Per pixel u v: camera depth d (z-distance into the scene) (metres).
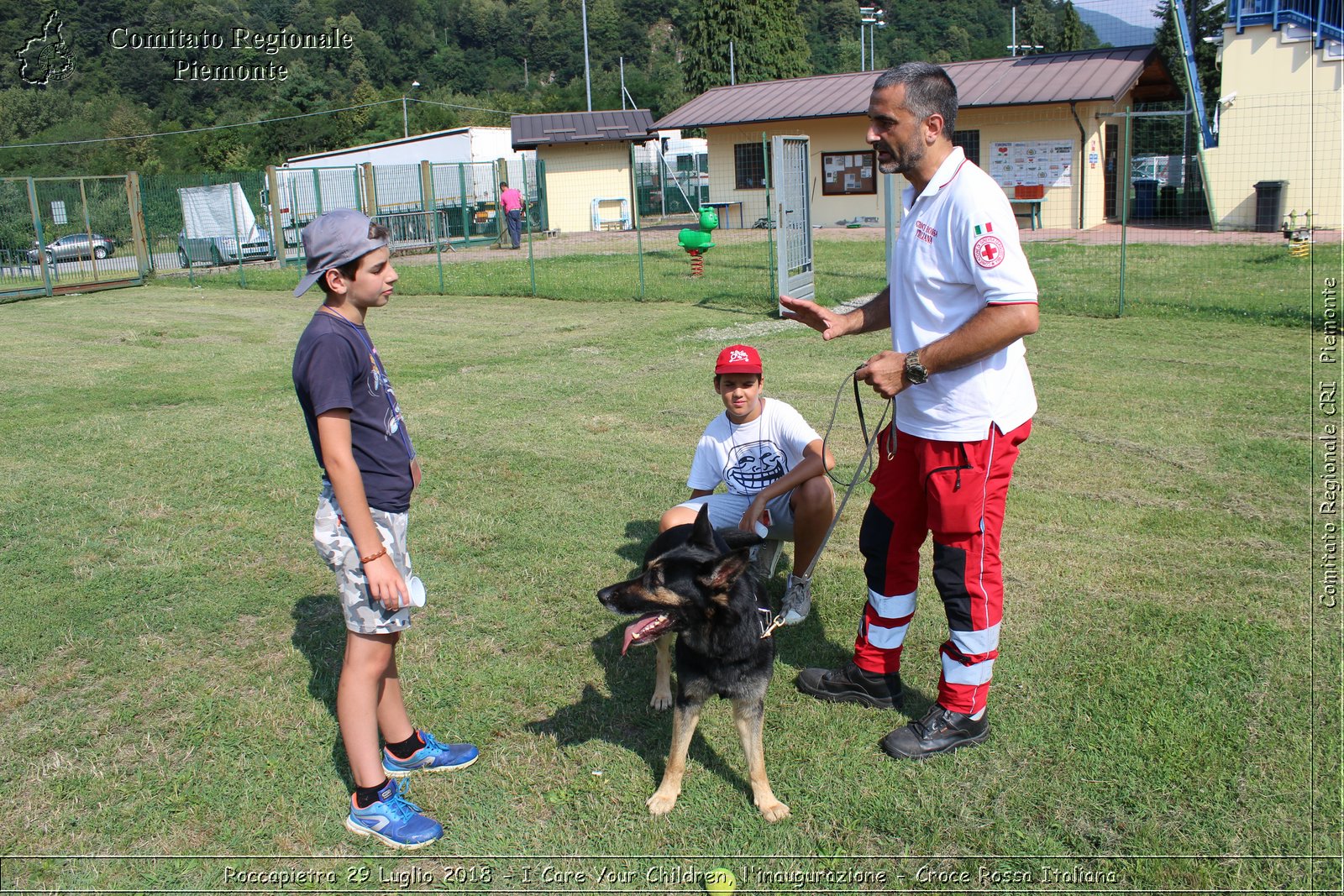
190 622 4.48
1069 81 22.86
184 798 3.23
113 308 16.14
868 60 82.88
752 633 2.99
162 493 6.28
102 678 4.02
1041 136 23.05
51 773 3.36
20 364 10.87
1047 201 23.34
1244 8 20.00
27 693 3.89
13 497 6.21
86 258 20.06
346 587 2.90
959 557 3.31
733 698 3.05
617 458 6.83
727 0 49.31
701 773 3.36
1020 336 3.02
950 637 3.44
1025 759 3.34
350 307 2.87
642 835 3.05
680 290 15.32
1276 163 20.28
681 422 7.75
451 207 28.45
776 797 3.21
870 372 3.20
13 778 3.34
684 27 94.19
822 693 3.81
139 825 3.10
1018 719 3.56
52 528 5.66
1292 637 4.04
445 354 10.82
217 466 6.82
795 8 51.66
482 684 3.92
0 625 4.45
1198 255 16.47
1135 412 7.40
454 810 3.18
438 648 4.21
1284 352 9.31
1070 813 3.06
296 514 5.88
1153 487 5.86
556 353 10.71
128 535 5.56
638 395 8.65
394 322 13.40
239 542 5.44
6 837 3.04
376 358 2.96
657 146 37.34
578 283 16.53
